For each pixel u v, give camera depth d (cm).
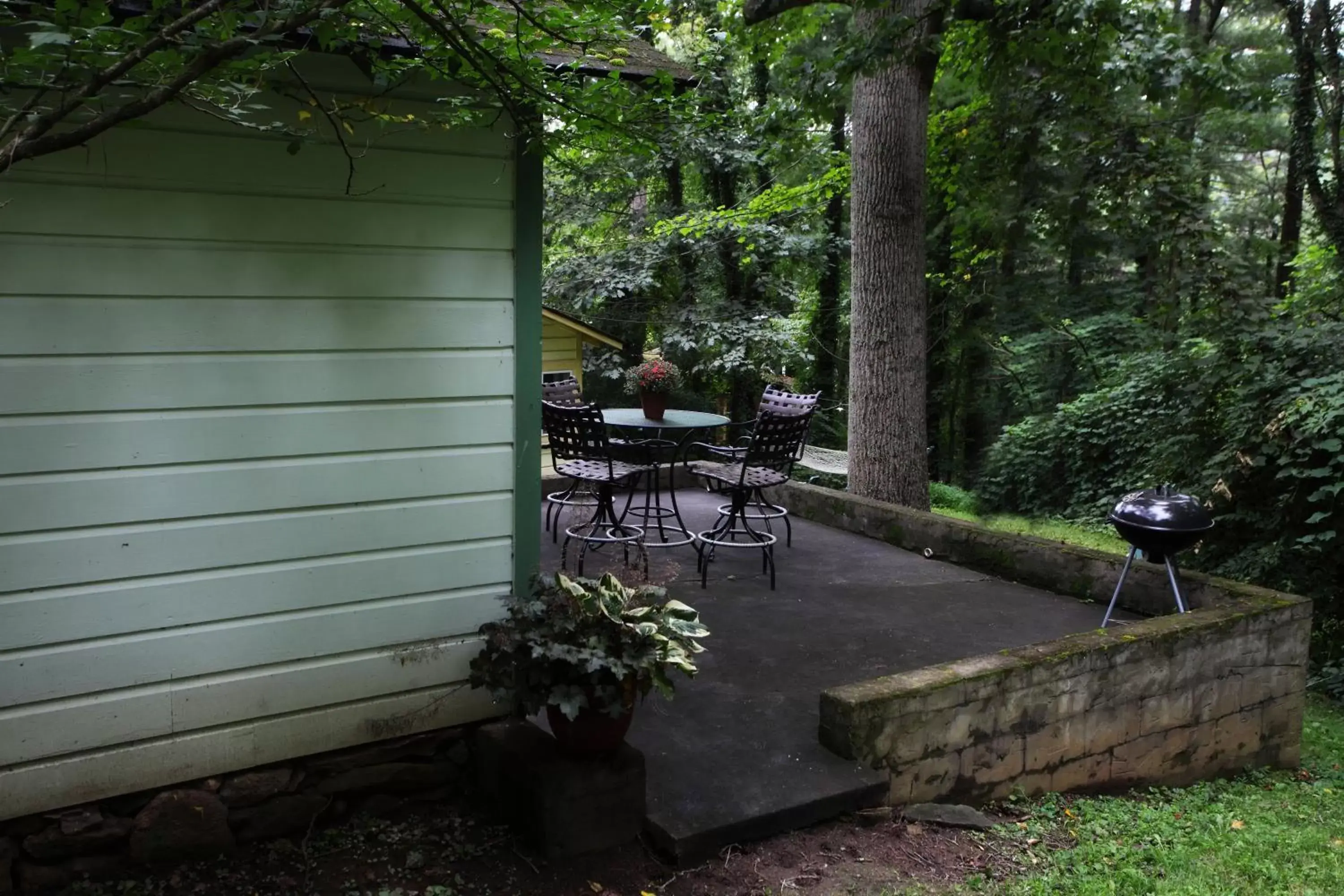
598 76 261
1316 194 784
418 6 209
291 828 282
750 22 745
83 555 246
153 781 261
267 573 271
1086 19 667
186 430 256
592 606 267
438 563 297
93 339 243
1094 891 273
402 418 286
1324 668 576
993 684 329
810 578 537
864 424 745
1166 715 385
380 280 279
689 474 791
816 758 310
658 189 1502
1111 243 920
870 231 734
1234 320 682
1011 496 1063
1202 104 803
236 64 201
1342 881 296
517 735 287
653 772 300
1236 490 645
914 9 692
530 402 306
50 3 195
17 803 244
